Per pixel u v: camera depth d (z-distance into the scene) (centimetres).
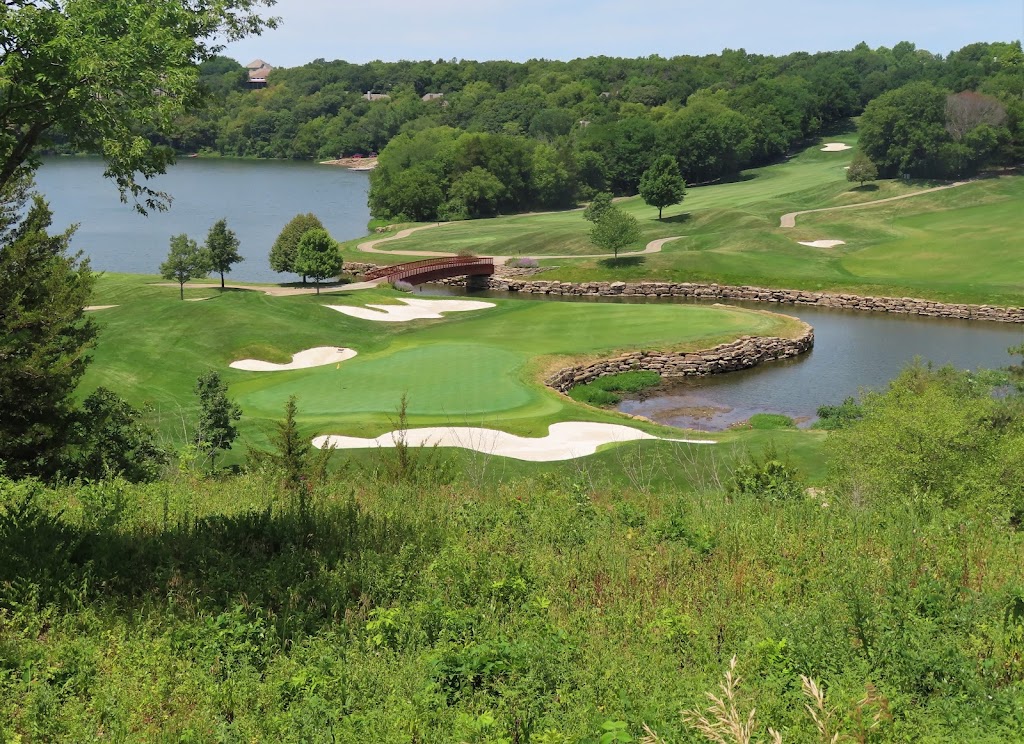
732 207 13588
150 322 6425
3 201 1816
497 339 6431
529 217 16138
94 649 828
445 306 7975
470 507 1384
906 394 2559
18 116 1104
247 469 2098
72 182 18825
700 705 681
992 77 18212
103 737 688
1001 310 8300
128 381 5094
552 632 865
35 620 873
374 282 9781
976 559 1087
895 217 12788
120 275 9588
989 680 754
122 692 747
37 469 1811
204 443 2894
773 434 3844
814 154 19250
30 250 1786
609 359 6006
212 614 923
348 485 1761
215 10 1157
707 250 11138
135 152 1116
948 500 2064
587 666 803
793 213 13288
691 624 902
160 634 879
